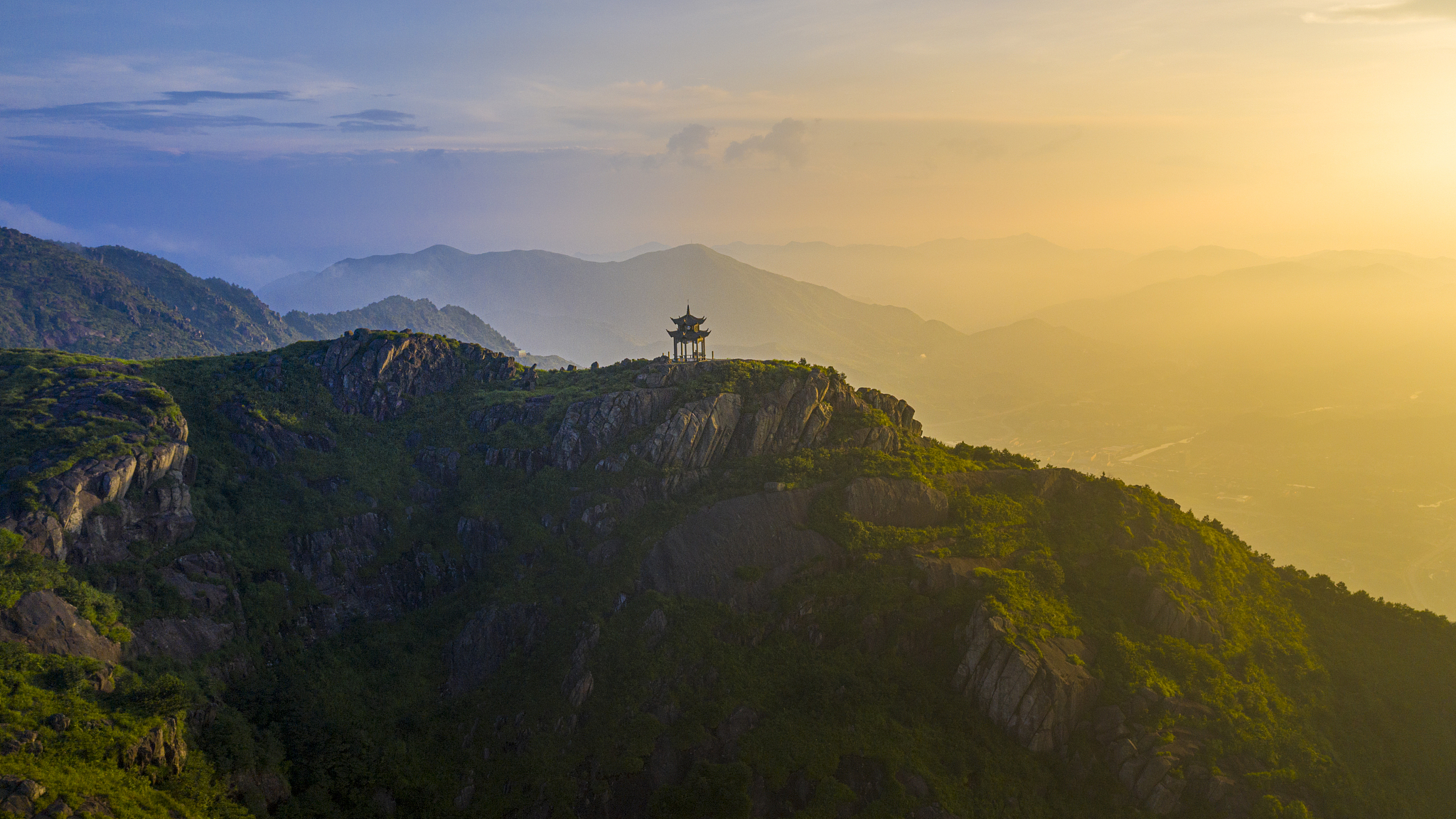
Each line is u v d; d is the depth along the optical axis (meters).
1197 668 108.06
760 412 131.38
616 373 151.62
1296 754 102.06
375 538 124.31
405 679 110.56
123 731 80.50
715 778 94.06
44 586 89.12
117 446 103.19
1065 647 106.38
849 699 102.88
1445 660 121.81
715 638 106.81
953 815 93.19
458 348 157.88
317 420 135.25
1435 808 103.06
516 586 116.44
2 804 67.06
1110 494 130.88
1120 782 98.50
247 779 90.00
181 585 102.94
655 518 119.50
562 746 100.44
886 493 122.00
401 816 96.62
